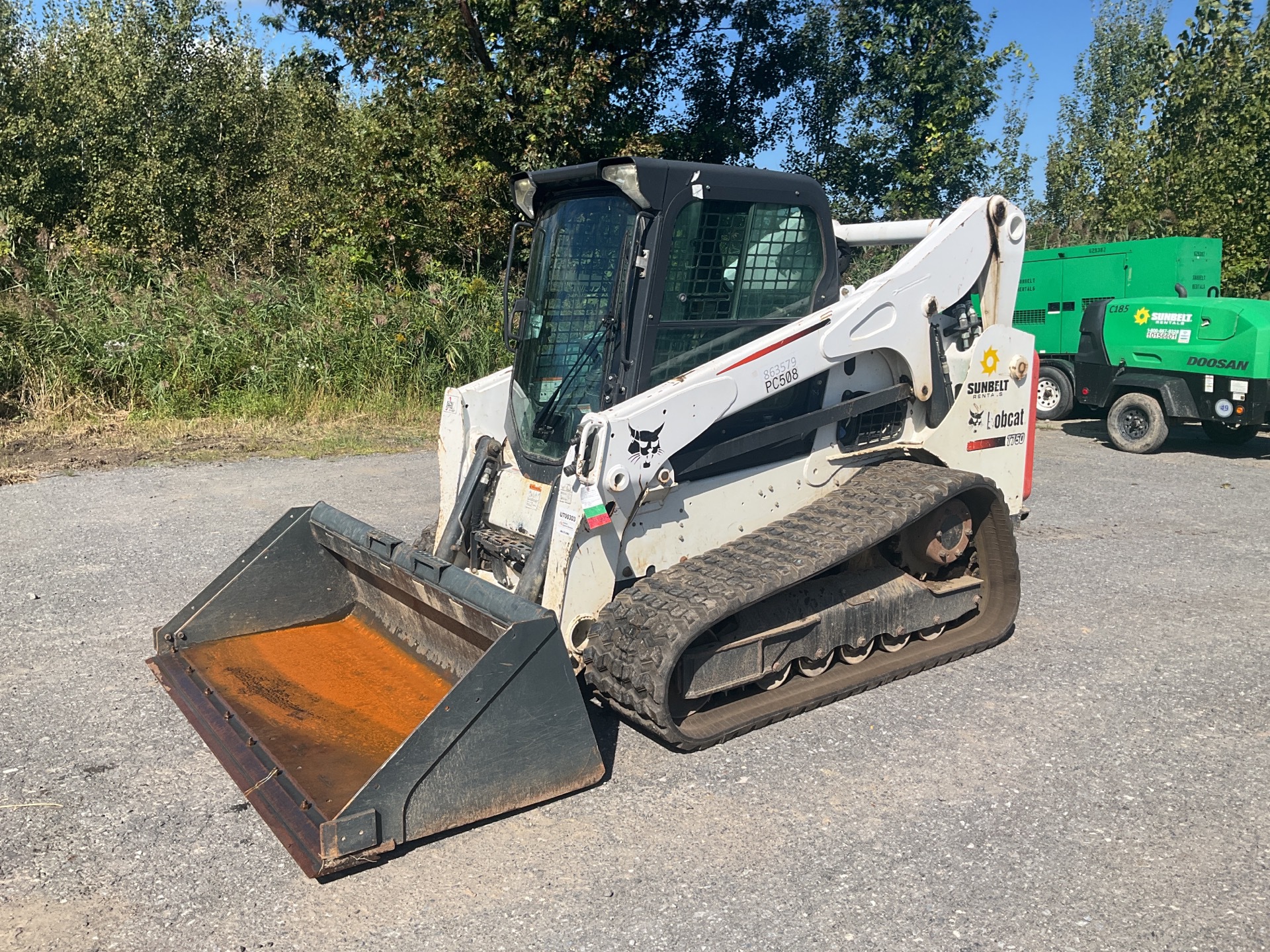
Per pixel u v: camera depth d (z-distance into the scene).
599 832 3.39
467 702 3.28
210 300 12.42
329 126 22.75
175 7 24.70
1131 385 11.00
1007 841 3.32
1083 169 21.72
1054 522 7.85
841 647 4.63
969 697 4.53
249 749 3.61
